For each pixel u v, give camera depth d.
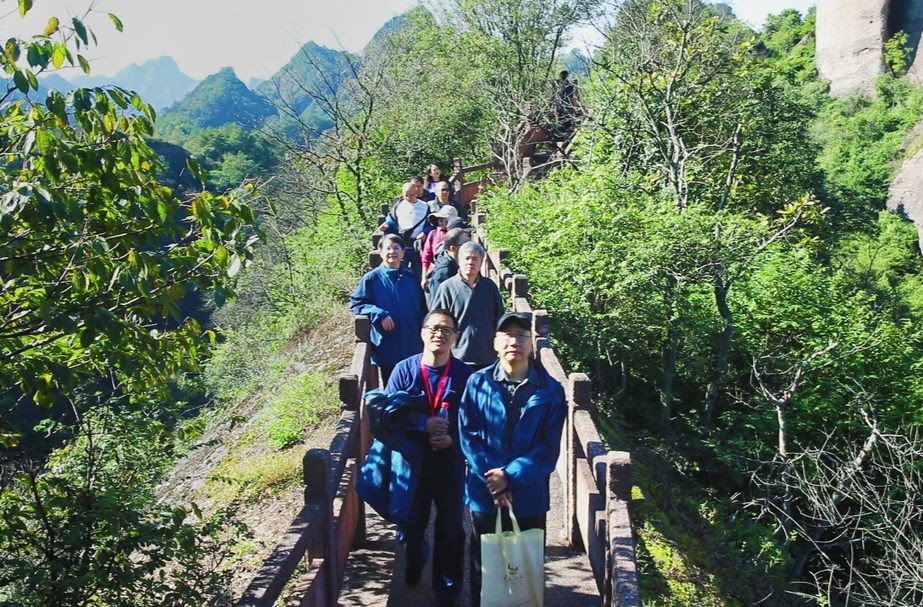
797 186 25.33
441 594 4.28
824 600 9.48
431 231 10.05
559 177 15.11
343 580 4.86
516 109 21.17
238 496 7.69
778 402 12.22
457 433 4.21
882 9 58.38
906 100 53.00
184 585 4.40
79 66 4.12
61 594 4.06
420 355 4.32
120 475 5.02
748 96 18.98
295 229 26.42
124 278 4.06
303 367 12.34
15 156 3.95
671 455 11.95
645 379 13.77
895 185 46.09
